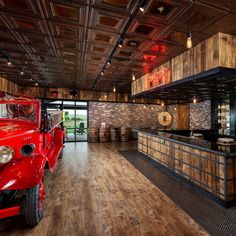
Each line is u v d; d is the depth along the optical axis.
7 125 2.60
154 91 5.37
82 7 2.29
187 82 3.85
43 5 2.26
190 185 3.54
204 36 3.09
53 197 2.97
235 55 3.09
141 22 2.62
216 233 2.06
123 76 6.20
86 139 10.10
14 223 2.23
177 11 2.33
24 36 3.16
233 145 3.26
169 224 2.24
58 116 4.68
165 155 4.56
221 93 6.07
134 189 3.34
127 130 9.57
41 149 2.41
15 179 1.88
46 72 5.70
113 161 5.43
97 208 2.62
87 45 3.52
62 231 2.09
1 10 2.38
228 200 2.67
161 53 3.93
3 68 5.24
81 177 3.97
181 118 10.05
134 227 2.17
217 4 2.18
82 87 8.59
